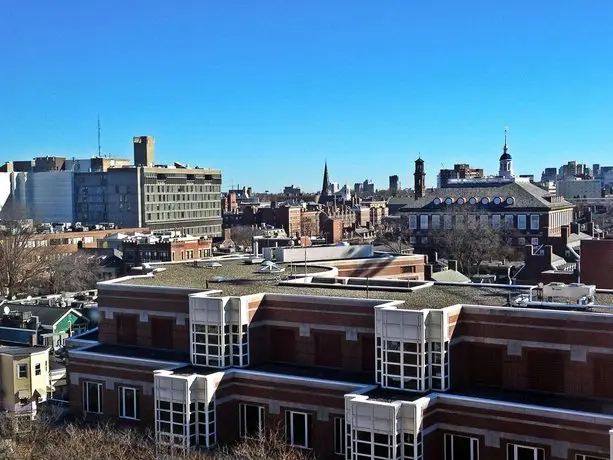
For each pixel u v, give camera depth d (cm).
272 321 5572
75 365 5981
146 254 16838
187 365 5500
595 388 4575
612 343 4500
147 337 6044
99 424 5553
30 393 7875
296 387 5059
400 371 4778
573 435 4250
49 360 8556
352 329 5241
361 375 5169
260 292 5750
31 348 8306
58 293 13875
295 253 8512
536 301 5097
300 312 5450
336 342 5341
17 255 14662
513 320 4812
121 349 6072
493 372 4928
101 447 5056
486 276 12962
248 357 5462
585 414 4209
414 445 4431
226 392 5238
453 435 4628
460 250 15950
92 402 5938
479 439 4538
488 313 4888
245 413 5300
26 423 5756
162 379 5166
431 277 10350
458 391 4800
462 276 11269
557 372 4706
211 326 5403
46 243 19212
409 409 4441
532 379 4784
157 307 5981
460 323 4956
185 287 5978
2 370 7894
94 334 6688
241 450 4803
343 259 8738
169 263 7744
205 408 5091
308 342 5425
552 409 4309
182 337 5862
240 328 5384
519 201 19800
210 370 5378
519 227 19675
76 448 5056
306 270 7075
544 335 4712
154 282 6362
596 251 8919
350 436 4584
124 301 6159
